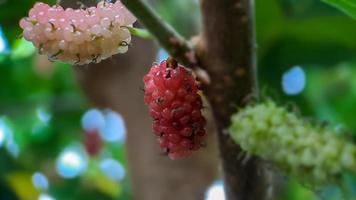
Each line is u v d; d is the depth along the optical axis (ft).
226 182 0.86
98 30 0.83
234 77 0.84
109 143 2.24
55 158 2.13
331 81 1.75
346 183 0.70
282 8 1.44
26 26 0.84
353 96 1.76
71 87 1.98
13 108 2.00
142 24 0.84
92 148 1.97
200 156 1.38
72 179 2.14
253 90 0.84
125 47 0.85
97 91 1.46
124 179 2.12
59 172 2.13
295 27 1.46
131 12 0.82
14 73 1.87
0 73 1.87
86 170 2.15
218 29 0.83
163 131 0.84
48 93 1.98
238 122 0.73
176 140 0.84
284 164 0.71
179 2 1.57
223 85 0.84
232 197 0.87
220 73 0.84
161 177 1.39
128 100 1.43
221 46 0.84
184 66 0.84
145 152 1.41
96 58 0.84
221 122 0.84
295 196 1.81
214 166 1.39
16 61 1.82
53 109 2.02
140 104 1.42
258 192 0.85
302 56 1.51
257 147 0.73
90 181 2.15
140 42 1.43
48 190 2.12
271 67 1.50
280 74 1.50
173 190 1.38
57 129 2.08
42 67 1.84
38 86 1.95
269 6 1.42
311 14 1.45
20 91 1.93
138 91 1.43
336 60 1.54
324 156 0.69
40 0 1.35
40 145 2.12
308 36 1.49
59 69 1.94
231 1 0.83
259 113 0.73
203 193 1.40
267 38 1.46
